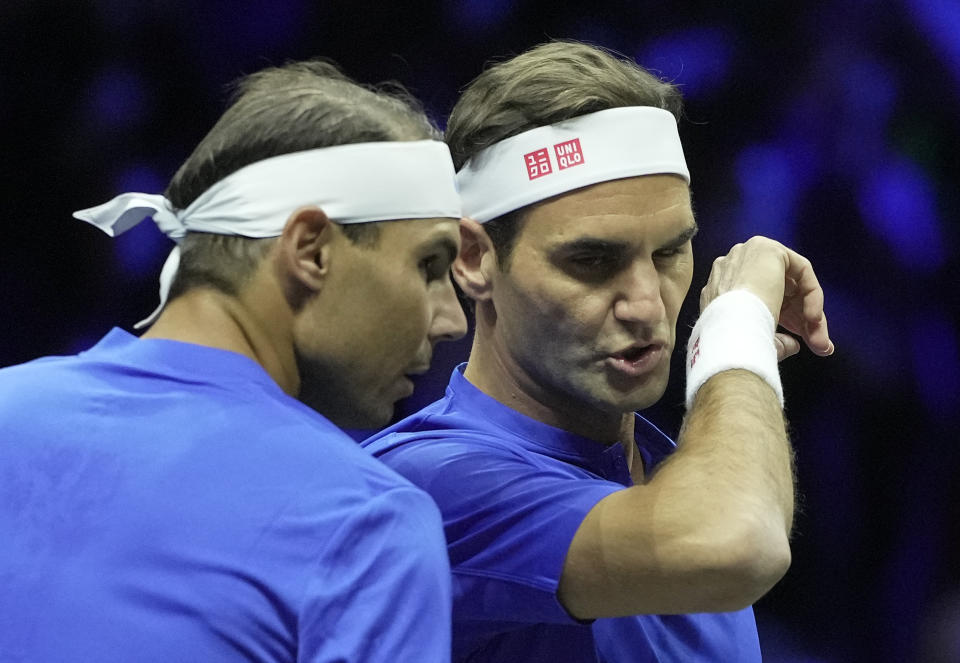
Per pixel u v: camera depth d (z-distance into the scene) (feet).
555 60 18.80
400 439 19.85
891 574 55.26
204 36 51.24
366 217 14.12
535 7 53.06
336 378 14.48
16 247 50.98
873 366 54.95
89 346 51.16
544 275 18.34
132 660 11.95
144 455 12.86
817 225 54.75
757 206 53.83
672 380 50.90
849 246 54.75
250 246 14.01
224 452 12.78
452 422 20.12
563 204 18.11
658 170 18.24
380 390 14.76
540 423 19.63
